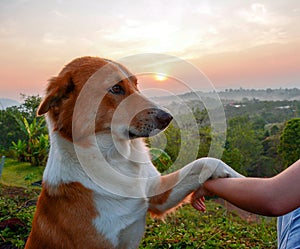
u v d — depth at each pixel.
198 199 0.59
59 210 0.56
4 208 1.08
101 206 0.55
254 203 0.40
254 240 0.87
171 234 0.85
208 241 0.79
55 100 0.56
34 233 0.60
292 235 0.41
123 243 0.59
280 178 0.38
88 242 0.55
